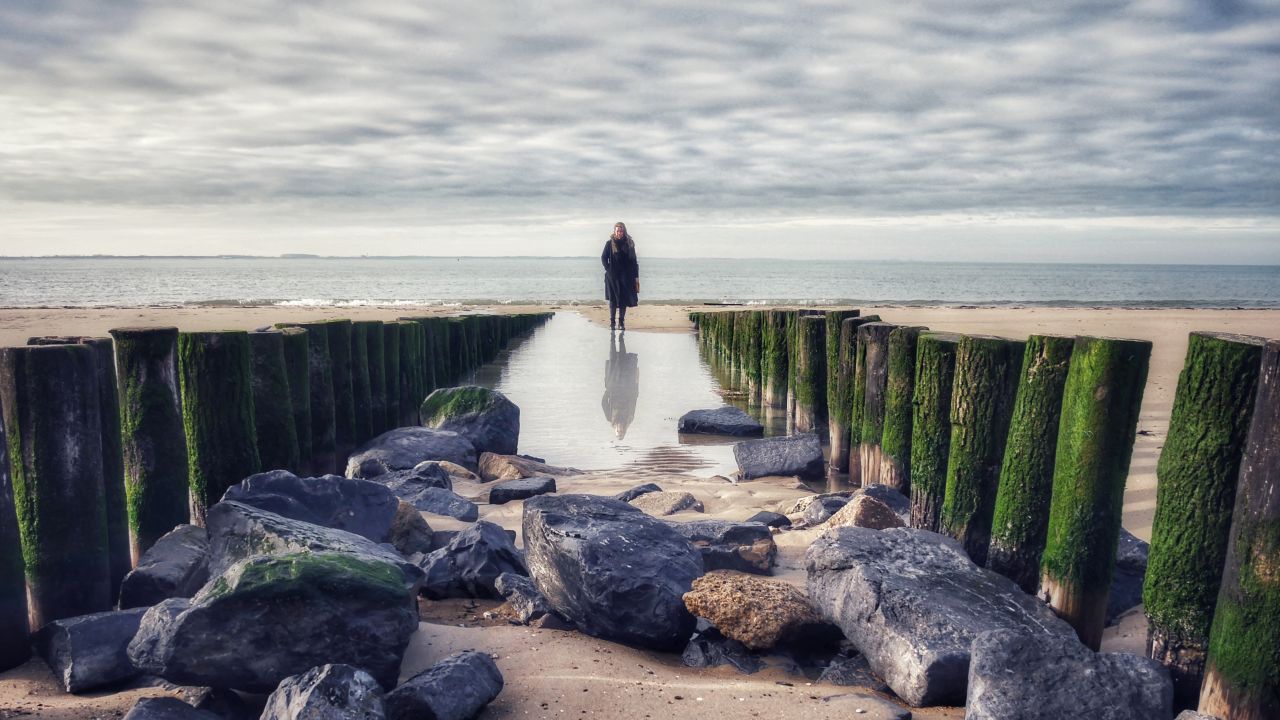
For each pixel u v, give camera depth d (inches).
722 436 395.9
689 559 172.4
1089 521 149.6
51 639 144.6
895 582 152.5
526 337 901.8
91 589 165.3
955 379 185.5
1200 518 127.9
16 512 148.8
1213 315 1087.0
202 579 173.3
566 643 153.7
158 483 191.0
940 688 131.8
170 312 1074.7
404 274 4687.5
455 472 305.1
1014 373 178.4
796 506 244.4
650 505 250.1
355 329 337.7
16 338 679.7
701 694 132.0
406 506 213.6
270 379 242.2
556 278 3946.9
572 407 472.4
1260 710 115.2
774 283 3184.1
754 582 163.5
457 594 182.2
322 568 131.0
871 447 273.0
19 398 157.1
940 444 200.5
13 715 124.8
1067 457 152.3
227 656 125.2
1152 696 117.6
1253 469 115.2
